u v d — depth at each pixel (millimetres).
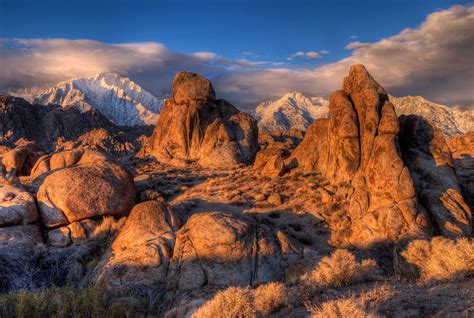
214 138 46188
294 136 100375
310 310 8805
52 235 21875
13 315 13094
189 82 50906
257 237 19188
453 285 9336
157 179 36000
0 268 19125
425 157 25547
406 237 19531
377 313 7961
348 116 28047
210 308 10094
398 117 27141
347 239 21469
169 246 18922
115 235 22281
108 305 15250
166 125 51219
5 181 24906
